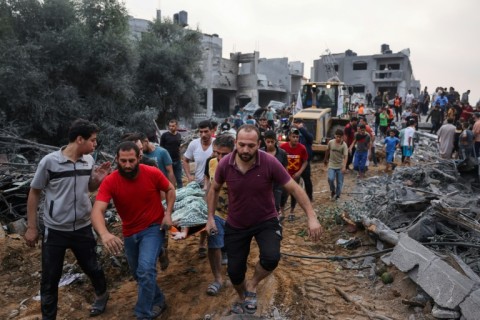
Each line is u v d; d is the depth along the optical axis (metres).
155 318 4.32
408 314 4.44
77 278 5.19
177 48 22.23
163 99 21.97
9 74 13.16
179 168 8.57
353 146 12.52
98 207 3.69
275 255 3.69
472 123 14.62
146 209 3.96
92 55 15.67
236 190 3.72
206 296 4.73
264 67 45.06
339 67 48.34
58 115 14.91
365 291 5.04
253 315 4.28
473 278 4.46
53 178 3.82
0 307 4.61
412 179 9.58
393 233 5.82
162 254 5.02
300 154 7.67
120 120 16.78
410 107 26.41
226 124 12.34
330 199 9.60
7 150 10.98
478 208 6.35
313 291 4.98
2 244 5.80
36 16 15.30
